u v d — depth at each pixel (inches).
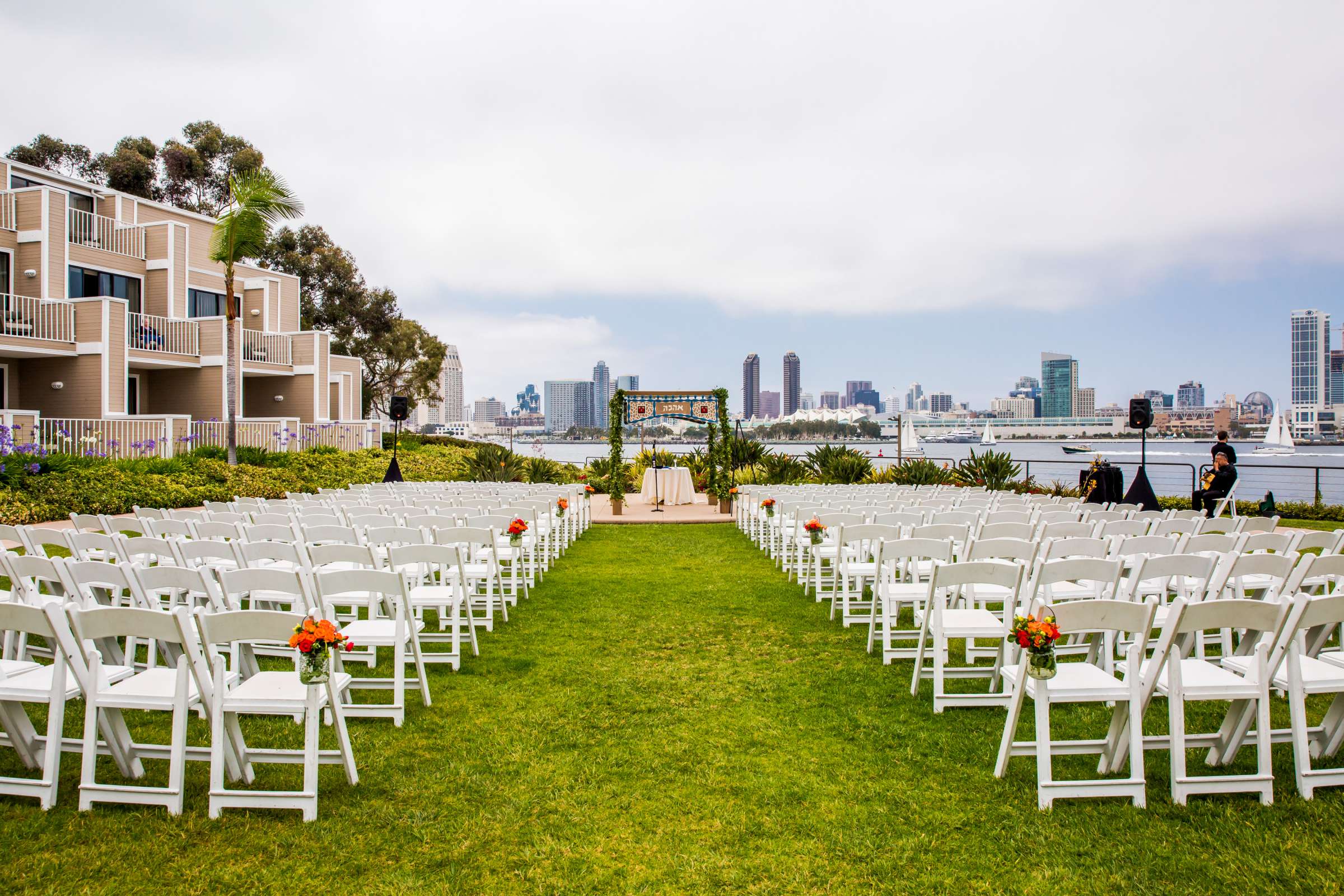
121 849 121.4
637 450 1125.1
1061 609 135.4
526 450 2230.6
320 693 137.2
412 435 1454.2
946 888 112.0
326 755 150.7
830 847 123.3
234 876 114.9
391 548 205.9
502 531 296.5
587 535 508.7
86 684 131.4
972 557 212.1
